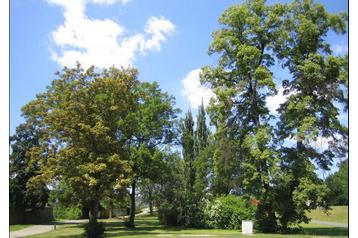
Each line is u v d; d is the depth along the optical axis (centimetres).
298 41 3656
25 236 3512
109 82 3531
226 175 3956
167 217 4778
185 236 2917
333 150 3378
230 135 3794
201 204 4444
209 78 3888
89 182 3194
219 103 3709
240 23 3788
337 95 3303
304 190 3225
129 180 3266
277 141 3575
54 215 7562
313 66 3350
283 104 3672
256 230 3547
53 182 3628
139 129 4638
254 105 3753
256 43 3769
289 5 3691
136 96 4034
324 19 3575
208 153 5438
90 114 3481
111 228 4509
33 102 4244
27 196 5700
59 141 3616
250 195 3506
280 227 3456
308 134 3288
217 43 3756
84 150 3325
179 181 5066
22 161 5769
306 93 3534
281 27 3675
